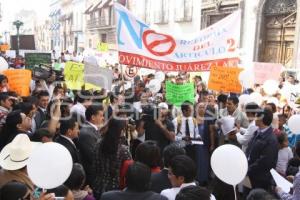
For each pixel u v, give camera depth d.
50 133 3.91
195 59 6.43
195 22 21.88
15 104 5.33
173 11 24.41
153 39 6.23
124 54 6.14
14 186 2.48
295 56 14.20
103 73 6.97
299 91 6.62
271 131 4.52
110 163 3.78
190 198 2.31
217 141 5.92
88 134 4.30
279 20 15.55
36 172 2.48
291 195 3.41
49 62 10.32
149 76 10.72
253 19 16.59
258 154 4.50
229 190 4.43
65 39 58.69
